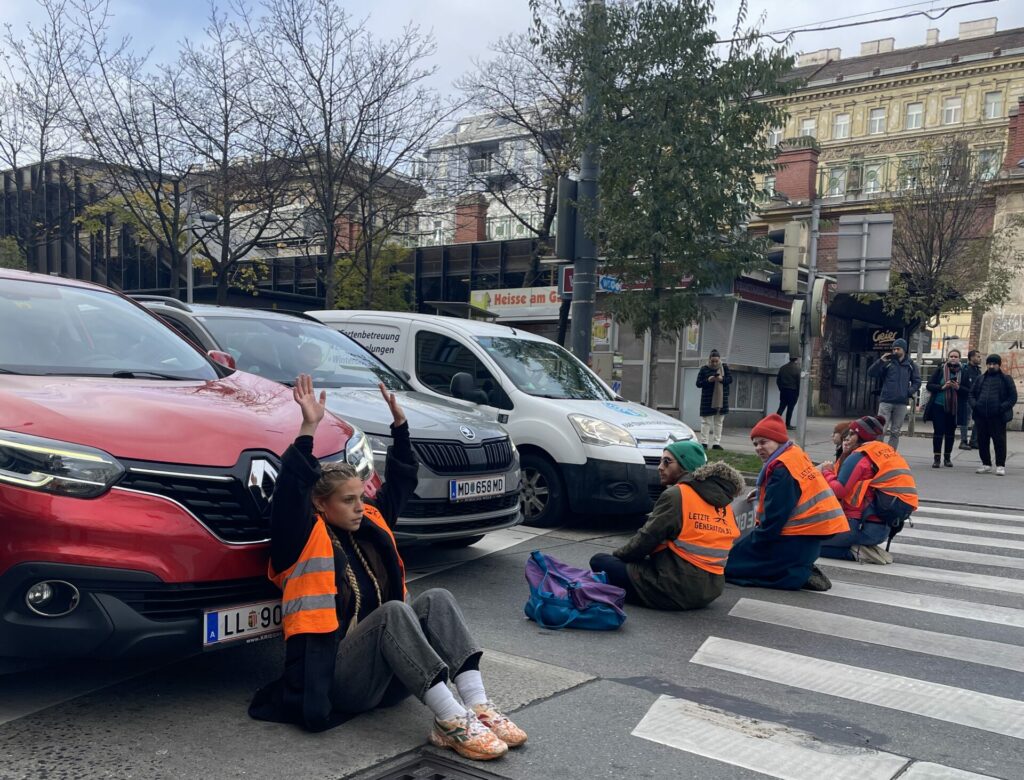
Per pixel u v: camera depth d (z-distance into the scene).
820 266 31.00
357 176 21.17
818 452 16.38
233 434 3.70
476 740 3.38
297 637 3.46
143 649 3.33
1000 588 6.77
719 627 5.41
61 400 3.55
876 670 4.72
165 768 3.15
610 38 12.77
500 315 25.19
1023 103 26.86
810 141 13.70
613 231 12.65
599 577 5.61
